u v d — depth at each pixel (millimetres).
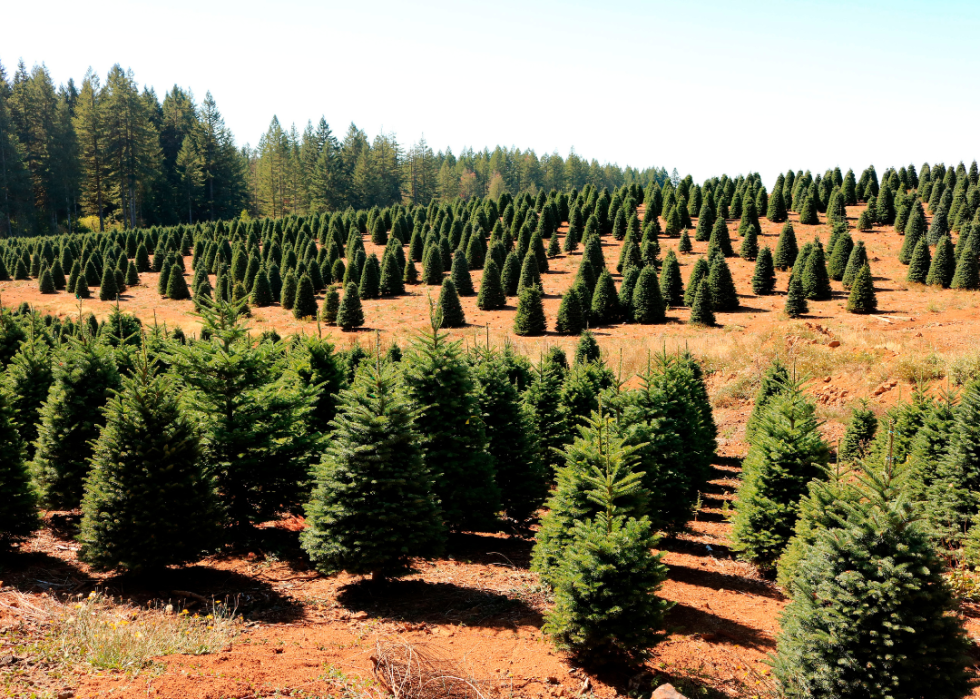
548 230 66625
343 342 40531
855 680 7328
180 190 112812
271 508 13930
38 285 59156
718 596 12242
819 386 28547
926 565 7328
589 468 10281
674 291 45625
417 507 11078
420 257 63188
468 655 9031
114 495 10555
